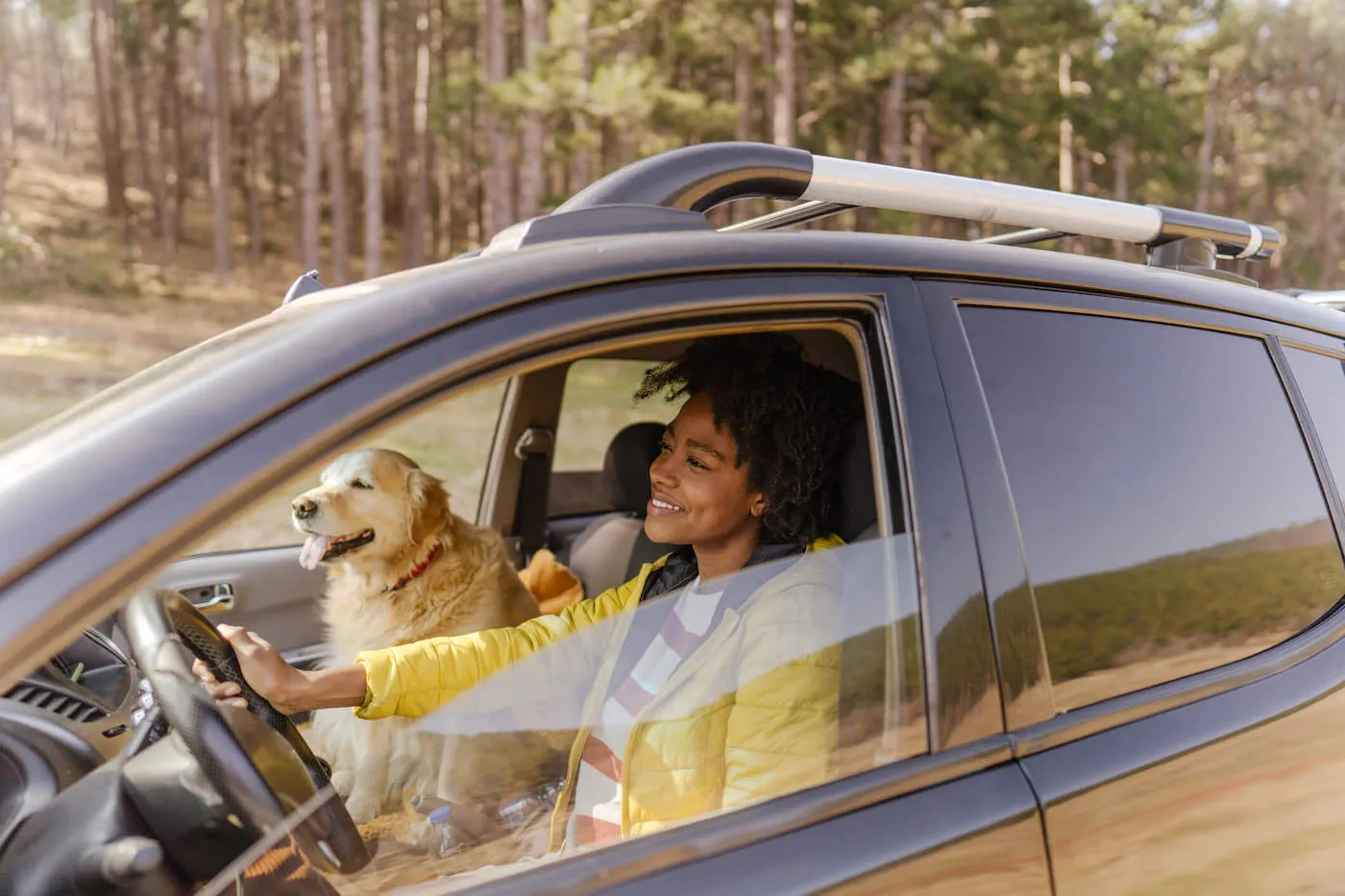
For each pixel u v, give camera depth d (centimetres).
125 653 135
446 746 137
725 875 101
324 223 4256
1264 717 145
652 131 1628
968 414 129
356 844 116
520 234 120
